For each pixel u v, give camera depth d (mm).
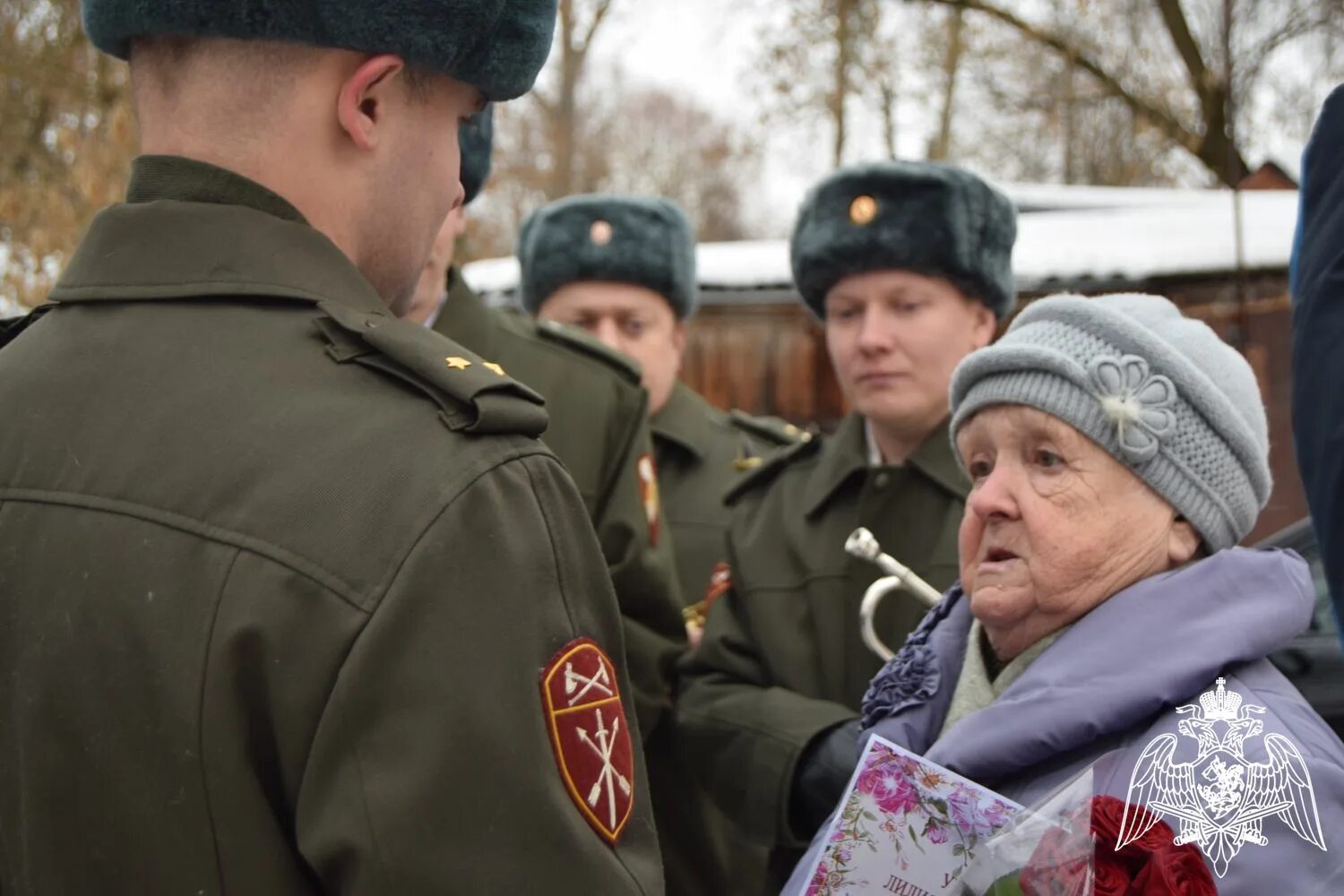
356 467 931
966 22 9320
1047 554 1281
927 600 1603
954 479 1921
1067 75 8758
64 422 996
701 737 1911
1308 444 1057
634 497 2219
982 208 2018
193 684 893
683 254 2986
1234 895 1060
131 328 1022
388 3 1011
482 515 935
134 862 909
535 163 13758
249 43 1022
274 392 971
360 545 907
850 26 9234
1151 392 1269
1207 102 6562
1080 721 1169
